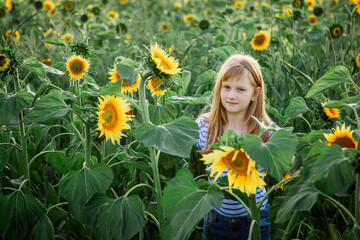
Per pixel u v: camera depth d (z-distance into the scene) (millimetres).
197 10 8797
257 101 2262
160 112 2498
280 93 3570
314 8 5652
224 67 2221
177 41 4547
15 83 2311
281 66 3471
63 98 2092
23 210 2162
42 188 2865
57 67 2762
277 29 5715
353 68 3373
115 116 1986
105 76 3850
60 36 4207
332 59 3873
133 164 2234
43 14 6309
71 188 2021
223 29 5566
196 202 1736
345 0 5832
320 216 2383
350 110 2531
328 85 1923
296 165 1771
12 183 2416
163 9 9352
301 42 5113
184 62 4332
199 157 2967
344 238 1745
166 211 1747
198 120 2467
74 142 2361
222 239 2248
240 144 1555
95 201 2004
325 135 1874
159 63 1957
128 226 1882
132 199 1971
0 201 2172
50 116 1962
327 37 4652
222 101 2207
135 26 5242
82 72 2586
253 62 2215
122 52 4320
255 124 2240
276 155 1526
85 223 1953
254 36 4469
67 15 6645
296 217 1961
